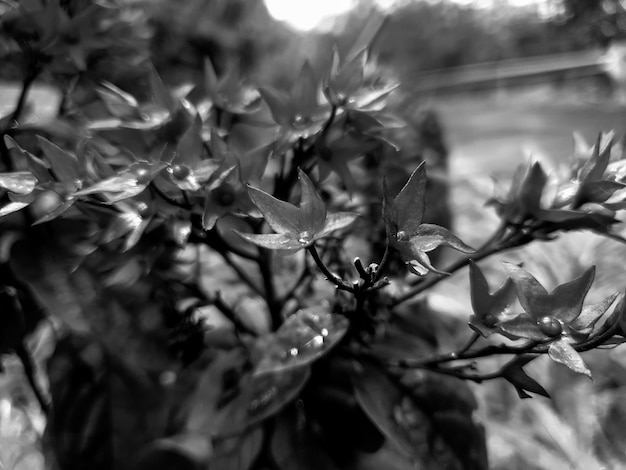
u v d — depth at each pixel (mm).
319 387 188
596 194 160
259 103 186
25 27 190
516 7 3877
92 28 203
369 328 165
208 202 144
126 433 188
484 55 3873
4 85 301
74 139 198
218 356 190
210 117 182
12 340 194
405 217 125
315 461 182
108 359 195
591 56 2619
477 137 1358
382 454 216
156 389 195
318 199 129
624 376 271
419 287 179
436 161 348
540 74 2566
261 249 182
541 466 250
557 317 125
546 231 172
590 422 261
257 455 188
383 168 225
